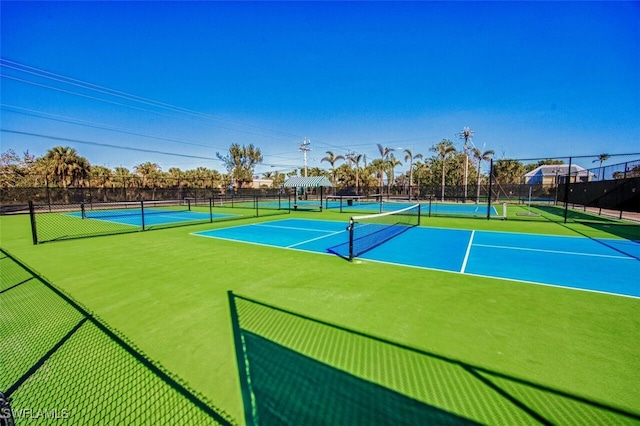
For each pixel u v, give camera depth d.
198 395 2.59
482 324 3.89
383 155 46.56
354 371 2.90
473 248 8.79
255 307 4.49
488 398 2.52
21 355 3.24
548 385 2.68
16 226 14.25
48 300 4.79
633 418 2.29
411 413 2.36
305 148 38.25
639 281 5.68
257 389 2.66
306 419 2.31
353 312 4.29
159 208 26.14
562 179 30.34
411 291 5.16
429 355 3.17
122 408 2.46
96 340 3.53
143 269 6.58
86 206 25.91
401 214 17.95
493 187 36.25
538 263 7.04
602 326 3.82
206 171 53.09
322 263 7.07
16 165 36.34
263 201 35.47
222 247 9.01
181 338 3.56
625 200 17.89
